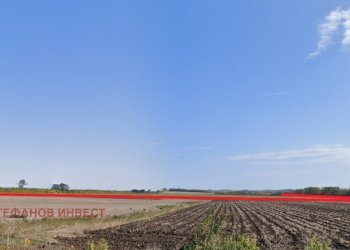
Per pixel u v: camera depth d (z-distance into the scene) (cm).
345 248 3067
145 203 11050
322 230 4372
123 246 3031
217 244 2027
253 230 4284
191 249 2056
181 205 10638
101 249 2333
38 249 2508
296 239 3559
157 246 3009
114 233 3847
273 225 4947
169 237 3638
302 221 5616
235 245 1969
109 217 5531
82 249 2672
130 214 6206
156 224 4900
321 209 8975
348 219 6041
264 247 3083
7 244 2547
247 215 6869
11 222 4178
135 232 3972
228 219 5903
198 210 8481
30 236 3141
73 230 3859
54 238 3231
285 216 6650
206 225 2228
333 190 16875
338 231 4284
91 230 4022
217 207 9944
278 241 3428
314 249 2058
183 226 4650
